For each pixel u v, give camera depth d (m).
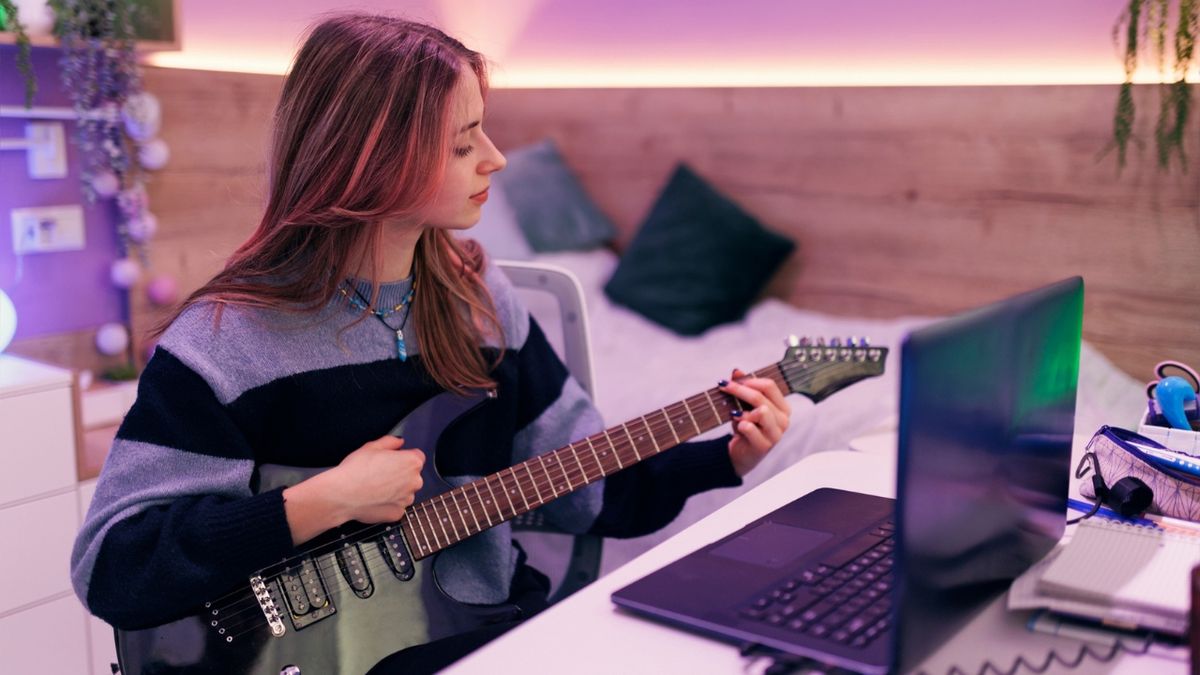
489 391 1.41
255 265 1.33
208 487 1.22
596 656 0.87
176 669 1.19
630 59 2.99
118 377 2.77
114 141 2.64
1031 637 0.88
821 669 0.83
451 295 1.41
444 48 1.31
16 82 2.58
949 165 2.41
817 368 1.38
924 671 0.81
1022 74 2.35
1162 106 2.00
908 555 0.76
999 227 2.36
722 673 0.84
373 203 1.27
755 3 2.74
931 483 0.78
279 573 1.22
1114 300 2.20
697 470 1.42
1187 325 2.11
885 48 2.54
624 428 1.33
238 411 1.25
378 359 1.35
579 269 2.97
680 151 2.85
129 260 2.77
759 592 0.94
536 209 3.04
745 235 2.69
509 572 1.42
